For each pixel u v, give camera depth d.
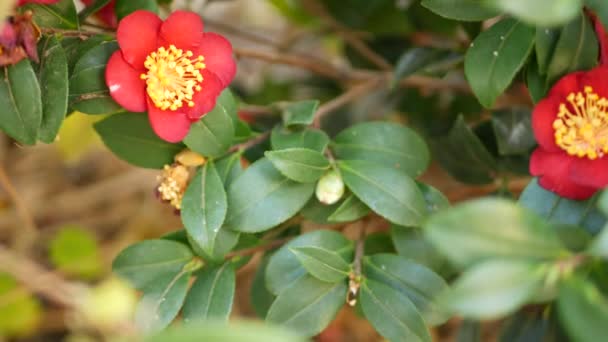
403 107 1.08
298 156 0.85
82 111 0.86
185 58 0.86
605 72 0.84
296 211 0.86
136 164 0.91
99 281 1.04
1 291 1.01
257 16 1.34
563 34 0.83
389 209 0.86
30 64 0.84
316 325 0.86
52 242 1.07
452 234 0.75
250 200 0.86
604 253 0.75
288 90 1.12
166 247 0.88
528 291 0.75
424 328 0.84
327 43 1.20
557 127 0.85
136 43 0.85
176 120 0.86
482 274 0.75
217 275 0.87
